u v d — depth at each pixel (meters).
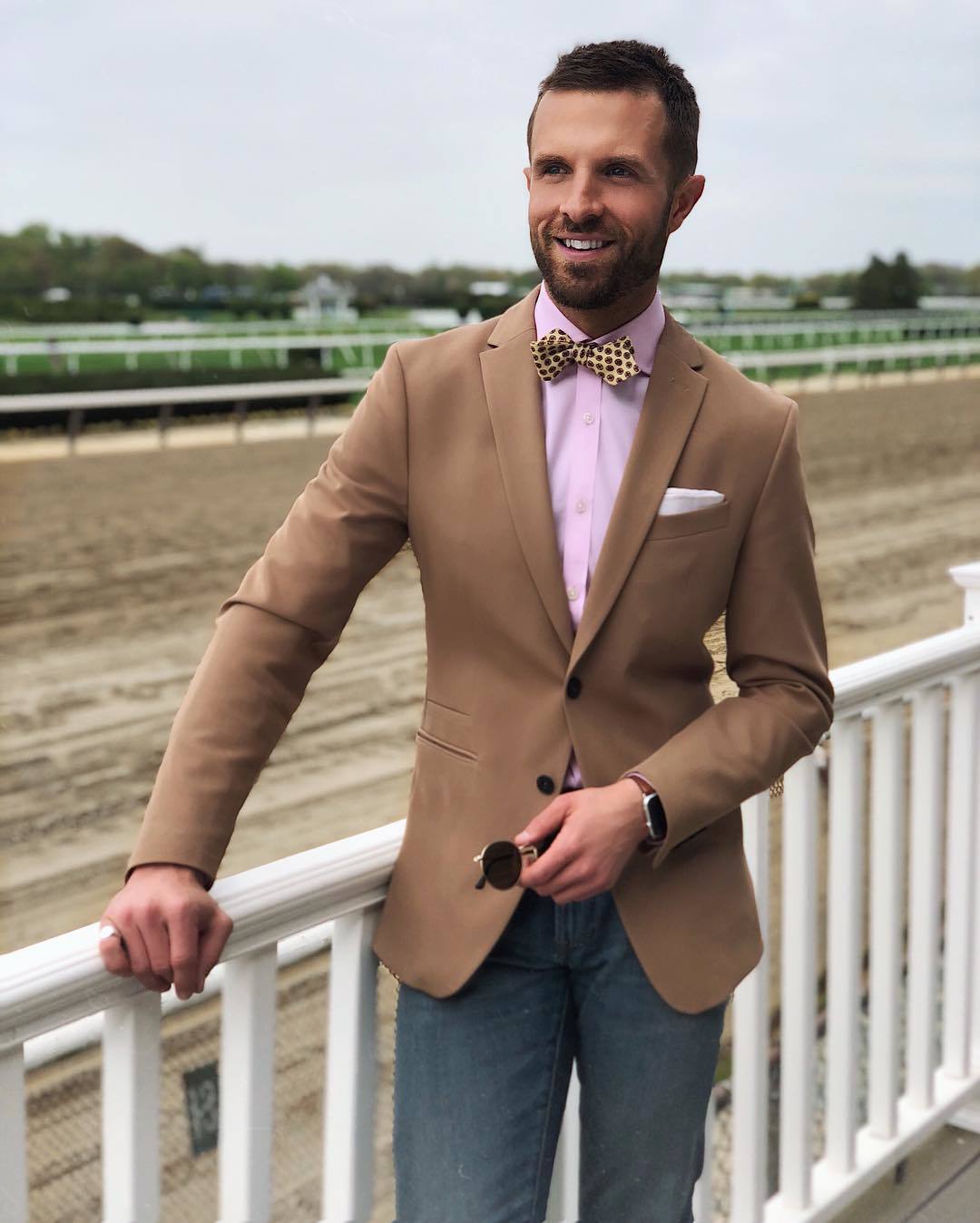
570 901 1.29
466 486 1.34
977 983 2.59
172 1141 2.66
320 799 6.13
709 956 1.42
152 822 1.22
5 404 14.98
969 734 2.44
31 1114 2.71
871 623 9.84
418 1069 1.42
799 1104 2.10
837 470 16.39
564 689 1.33
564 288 1.32
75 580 10.15
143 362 18.80
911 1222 2.25
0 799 6.13
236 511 12.59
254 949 1.30
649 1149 1.45
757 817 1.97
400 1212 1.45
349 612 1.38
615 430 1.36
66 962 1.11
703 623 1.39
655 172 1.30
